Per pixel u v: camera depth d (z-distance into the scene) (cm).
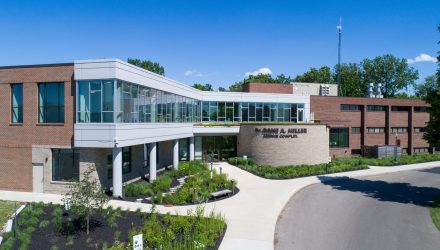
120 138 1888
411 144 4712
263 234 1314
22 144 2084
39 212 1486
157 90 2502
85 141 1900
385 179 2783
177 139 3005
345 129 4366
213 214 1422
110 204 1691
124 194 1864
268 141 3250
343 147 4319
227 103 3997
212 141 3925
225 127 3675
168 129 2683
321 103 4306
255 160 3322
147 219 1422
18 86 2119
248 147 3444
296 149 3259
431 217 1661
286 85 4728
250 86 4550
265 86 4622
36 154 2056
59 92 2023
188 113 3422
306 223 1502
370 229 1449
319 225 1479
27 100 2069
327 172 2978
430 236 1382
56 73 1998
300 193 2130
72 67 1959
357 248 1227
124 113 1972
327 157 3425
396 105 4612
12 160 2108
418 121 4775
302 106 4269
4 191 2098
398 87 8425
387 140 4572
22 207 1617
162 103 2612
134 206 1661
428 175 3031
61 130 1995
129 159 2408
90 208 1285
